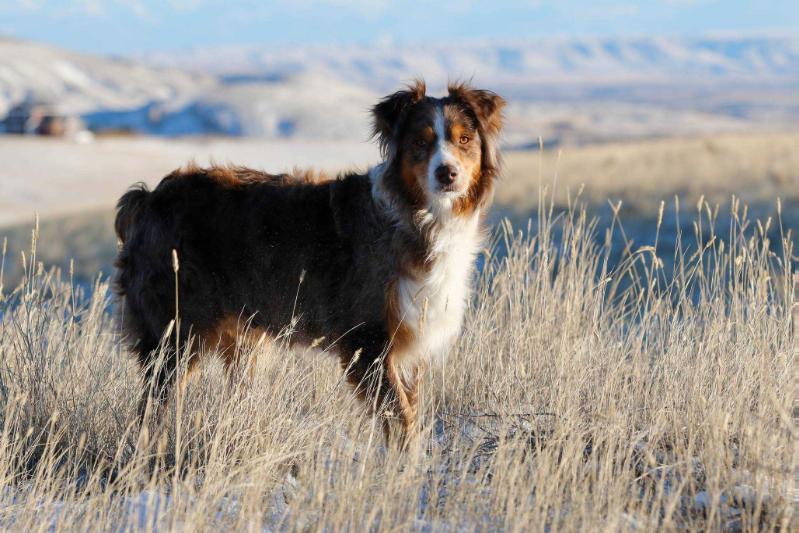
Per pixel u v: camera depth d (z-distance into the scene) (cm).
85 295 1461
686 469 741
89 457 809
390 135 881
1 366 873
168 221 909
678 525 664
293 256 891
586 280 1098
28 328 902
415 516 675
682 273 1038
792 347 925
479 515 679
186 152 8212
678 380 905
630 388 912
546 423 842
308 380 931
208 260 906
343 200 891
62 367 905
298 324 901
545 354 972
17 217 4594
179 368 871
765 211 2406
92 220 3866
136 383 922
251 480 683
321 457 748
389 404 840
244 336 934
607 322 1080
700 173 3453
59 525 642
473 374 974
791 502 670
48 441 755
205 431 812
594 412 843
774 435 753
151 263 908
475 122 895
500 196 3222
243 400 817
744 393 859
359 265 864
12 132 9606
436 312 867
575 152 5578
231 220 909
